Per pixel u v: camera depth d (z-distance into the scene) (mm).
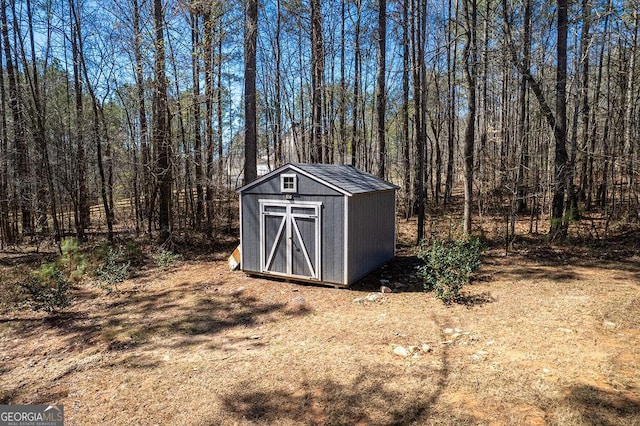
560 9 11133
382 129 13961
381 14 13492
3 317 7320
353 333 5891
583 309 6262
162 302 7867
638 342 5023
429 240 11945
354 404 4047
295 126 18312
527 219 15180
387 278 8789
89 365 5395
